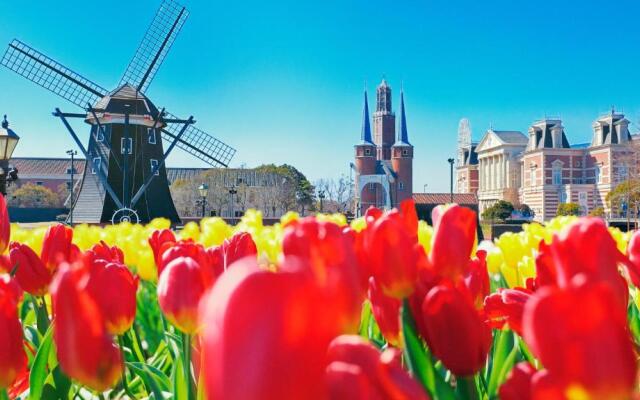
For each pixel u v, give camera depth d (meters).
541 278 1.08
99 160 34.25
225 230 3.99
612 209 73.56
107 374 1.02
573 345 0.54
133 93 33.94
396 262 1.08
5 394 1.07
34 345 2.23
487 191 119.62
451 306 0.96
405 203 1.52
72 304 0.98
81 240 4.44
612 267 0.82
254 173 76.12
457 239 1.23
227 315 0.44
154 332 2.88
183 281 1.27
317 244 0.94
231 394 0.44
